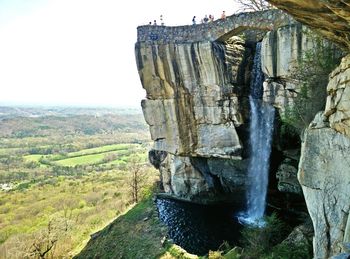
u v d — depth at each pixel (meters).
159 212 28.50
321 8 6.66
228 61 22.39
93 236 30.16
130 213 30.39
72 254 28.47
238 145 23.27
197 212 28.28
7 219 53.59
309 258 15.58
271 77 18.00
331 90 11.42
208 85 23.02
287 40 16.67
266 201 25.31
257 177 25.09
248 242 20.94
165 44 23.88
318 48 14.74
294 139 21.84
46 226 40.81
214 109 23.33
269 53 17.86
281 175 23.27
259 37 24.02
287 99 17.02
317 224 11.63
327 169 11.27
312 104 14.47
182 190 30.70
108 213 40.19
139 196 37.72
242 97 23.25
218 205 29.73
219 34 21.45
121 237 26.41
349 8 6.13
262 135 23.36
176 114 24.94
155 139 26.81
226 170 28.38
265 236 19.41
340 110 10.62
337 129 10.84
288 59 16.75
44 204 61.25
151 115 26.34
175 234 24.33
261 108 22.91
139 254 22.67
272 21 18.48
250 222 25.25
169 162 31.61
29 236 38.97
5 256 34.59
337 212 10.64
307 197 12.31
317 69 14.58
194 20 23.28
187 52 22.95
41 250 31.44
